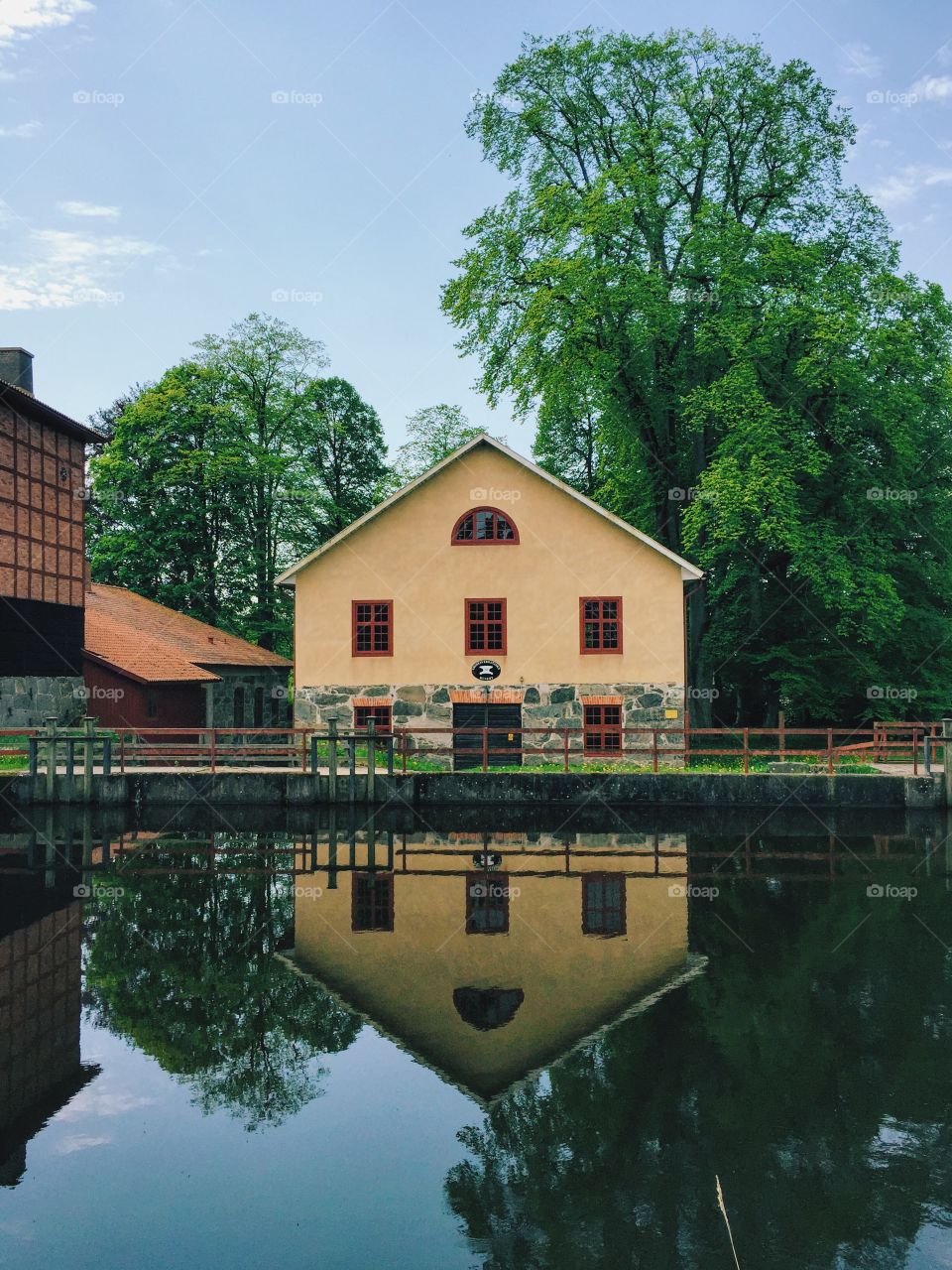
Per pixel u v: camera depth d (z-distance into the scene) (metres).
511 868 17.45
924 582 33.47
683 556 32.25
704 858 18.20
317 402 50.31
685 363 31.73
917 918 13.67
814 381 27.72
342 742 27.97
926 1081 8.30
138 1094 8.34
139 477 42.41
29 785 24.59
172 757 27.61
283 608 47.88
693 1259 5.97
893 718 34.47
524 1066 8.74
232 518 44.47
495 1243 6.15
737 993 10.55
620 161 31.30
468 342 33.22
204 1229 6.37
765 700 38.84
